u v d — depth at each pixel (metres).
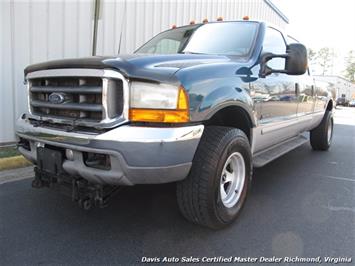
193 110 2.50
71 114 2.69
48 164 2.80
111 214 3.33
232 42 3.71
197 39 3.92
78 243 2.78
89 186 2.71
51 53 5.73
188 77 2.51
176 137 2.39
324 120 6.53
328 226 3.23
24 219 3.18
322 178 4.80
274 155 4.14
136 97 2.39
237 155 3.12
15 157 4.70
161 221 3.20
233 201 3.18
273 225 3.21
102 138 2.38
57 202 3.58
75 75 2.56
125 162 2.36
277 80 3.86
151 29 7.54
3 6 5.07
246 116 3.27
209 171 2.73
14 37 5.24
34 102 3.00
